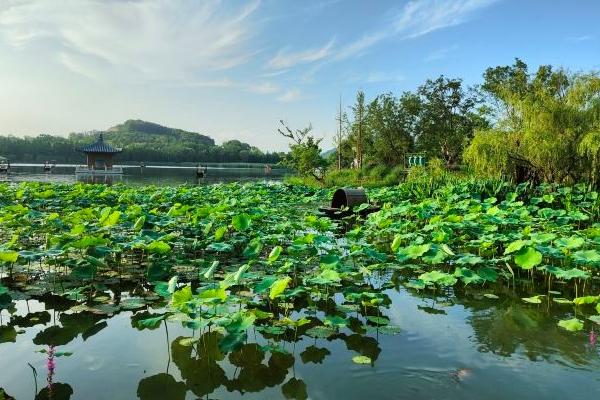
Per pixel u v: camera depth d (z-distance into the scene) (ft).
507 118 52.70
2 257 16.10
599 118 46.09
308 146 97.40
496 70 117.91
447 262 21.06
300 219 34.55
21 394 10.03
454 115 123.44
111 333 13.62
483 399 9.84
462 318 15.02
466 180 52.37
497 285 19.22
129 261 22.48
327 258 17.38
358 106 119.55
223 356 12.04
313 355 12.09
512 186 45.50
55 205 38.37
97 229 23.38
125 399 9.84
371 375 10.91
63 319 14.79
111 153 152.76
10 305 16.08
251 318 11.89
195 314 12.65
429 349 12.44
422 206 33.27
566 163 47.67
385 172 101.19
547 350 12.44
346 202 41.27
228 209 29.89
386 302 16.76
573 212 30.04
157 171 200.34
